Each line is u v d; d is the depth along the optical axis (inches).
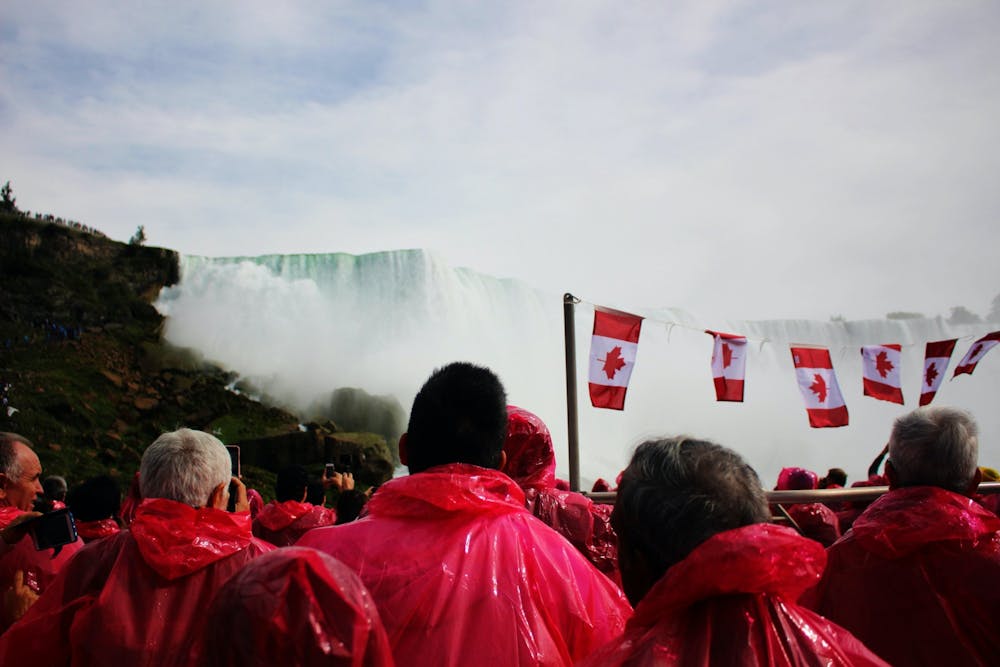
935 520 91.7
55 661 91.8
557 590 74.6
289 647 43.9
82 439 855.7
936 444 96.3
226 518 96.2
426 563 72.2
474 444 81.1
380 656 47.0
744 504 59.0
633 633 57.4
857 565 96.1
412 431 82.9
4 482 150.5
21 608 117.6
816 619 57.2
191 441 100.0
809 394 284.2
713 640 53.9
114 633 89.3
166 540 92.7
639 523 59.5
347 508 218.1
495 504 76.8
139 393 970.7
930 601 91.0
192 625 91.1
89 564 95.3
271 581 45.0
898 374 306.7
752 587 53.7
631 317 244.1
